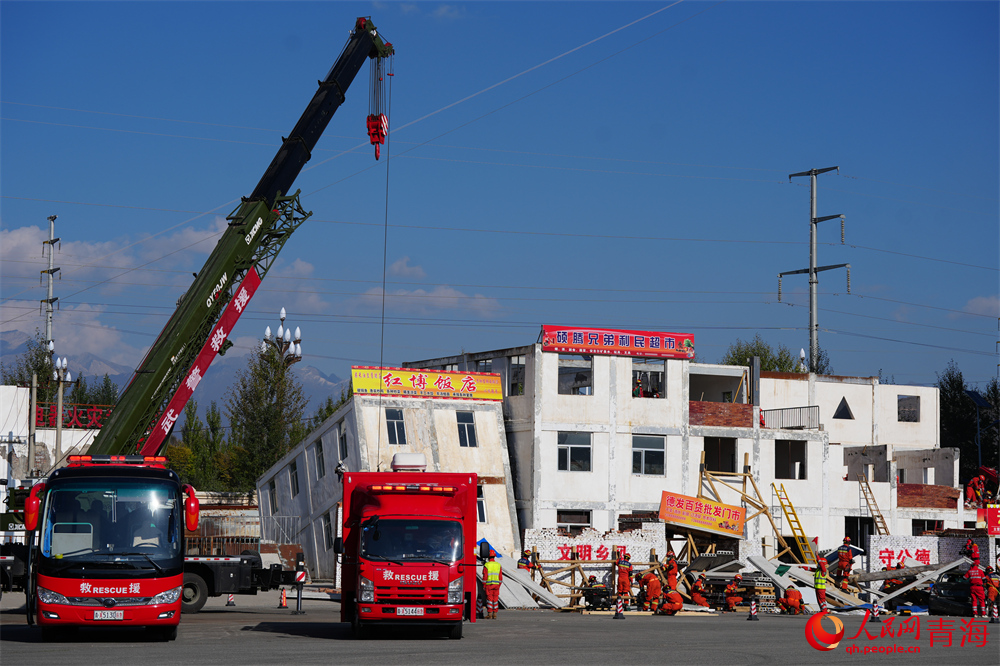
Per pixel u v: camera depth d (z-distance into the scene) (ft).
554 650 63.05
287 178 111.96
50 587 62.54
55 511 64.18
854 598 114.62
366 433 149.59
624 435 161.99
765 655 61.05
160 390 100.48
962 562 119.24
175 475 67.67
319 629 79.46
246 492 206.08
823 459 172.24
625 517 146.72
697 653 62.03
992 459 248.73
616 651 62.85
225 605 113.39
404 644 66.44
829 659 58.95
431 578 70.23
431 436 153.58
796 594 112.06
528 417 159.43
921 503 177.47
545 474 156.87
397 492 74.79
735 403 170.40
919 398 211.61
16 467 166.71
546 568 126.21
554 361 159.94
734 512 139.85
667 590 107.04
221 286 105.40
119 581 63.21
